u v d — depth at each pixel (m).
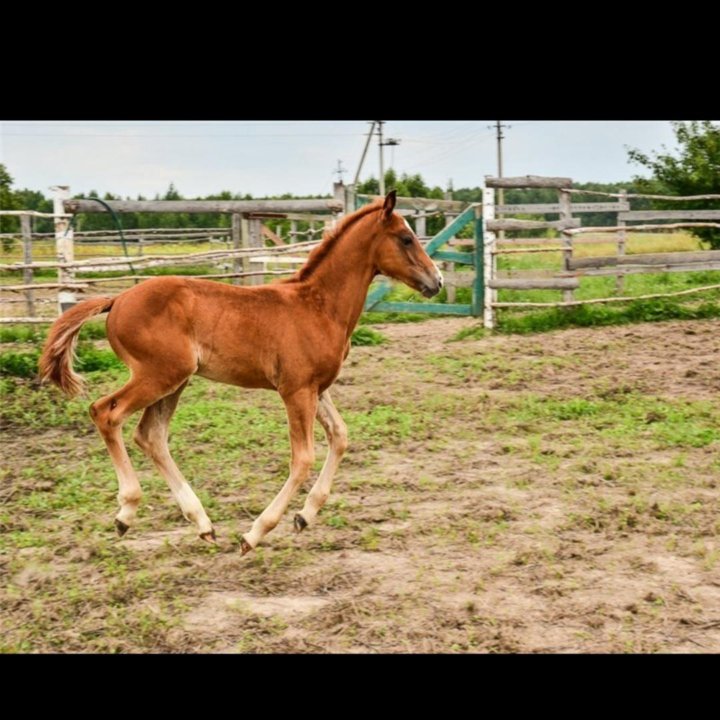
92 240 21.22
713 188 22.48
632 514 5.92
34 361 10.47
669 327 13.20
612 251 25.03
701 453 7.48
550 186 13.91
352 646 4.23
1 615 4.61
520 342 12.47
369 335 12.98
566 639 4.28
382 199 5.91
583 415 8.81
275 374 5.50
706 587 4.88
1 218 27.69
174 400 5.66
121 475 5.39
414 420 8.66
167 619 4.49
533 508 6.22
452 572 5.11
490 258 13.73
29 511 6.29
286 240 21.06
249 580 5.04
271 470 7.18
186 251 24.45
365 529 5.84
